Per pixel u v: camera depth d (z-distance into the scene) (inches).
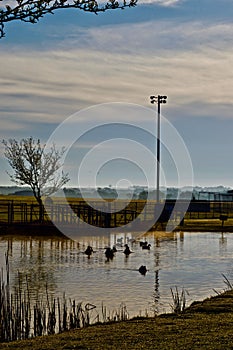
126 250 1064.2
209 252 1107.3
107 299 622.2
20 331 434.6
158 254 1069.8
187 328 418.9
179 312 490.9
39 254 1033.5
